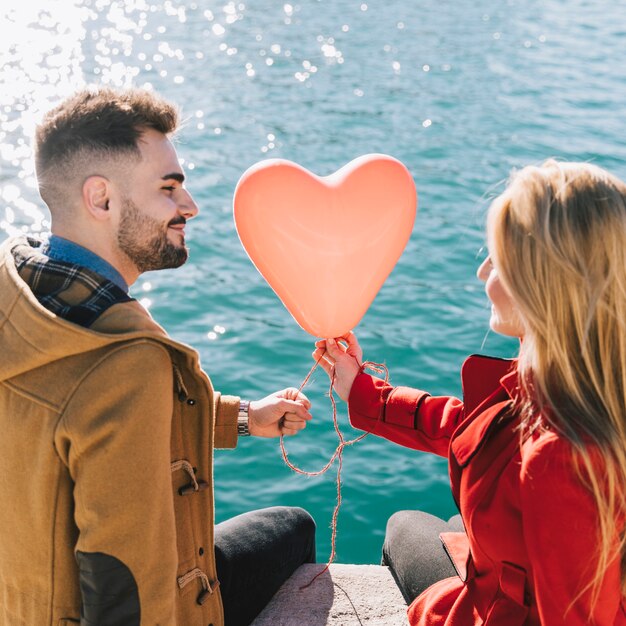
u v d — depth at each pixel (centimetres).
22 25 1820
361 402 218
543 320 148
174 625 159
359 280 212
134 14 2078
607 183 148
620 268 145
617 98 1598
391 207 210
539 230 147
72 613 162
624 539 148
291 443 550
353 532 473
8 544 164
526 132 1391
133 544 150
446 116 1486
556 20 2336
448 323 751
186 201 168
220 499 496
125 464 148
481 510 159
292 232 203
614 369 145
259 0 2423
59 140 158
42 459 153
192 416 170
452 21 2302
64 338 147
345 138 1355
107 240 162
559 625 146
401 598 230
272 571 223
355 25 2216
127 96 161
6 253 160
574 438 141
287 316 771
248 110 1472
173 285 823
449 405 207
